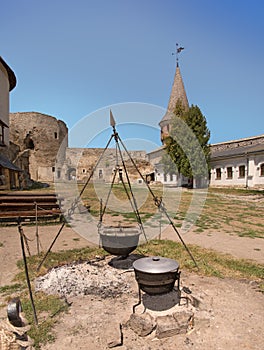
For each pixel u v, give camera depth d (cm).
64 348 234
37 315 285
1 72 2173
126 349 234
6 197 869
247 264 452
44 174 3875
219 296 326
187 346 237
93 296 328
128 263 442
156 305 295
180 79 3031
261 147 2042
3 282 378
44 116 3950
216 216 1002
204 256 489
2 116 2197
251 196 1625
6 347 198
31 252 530
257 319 279
